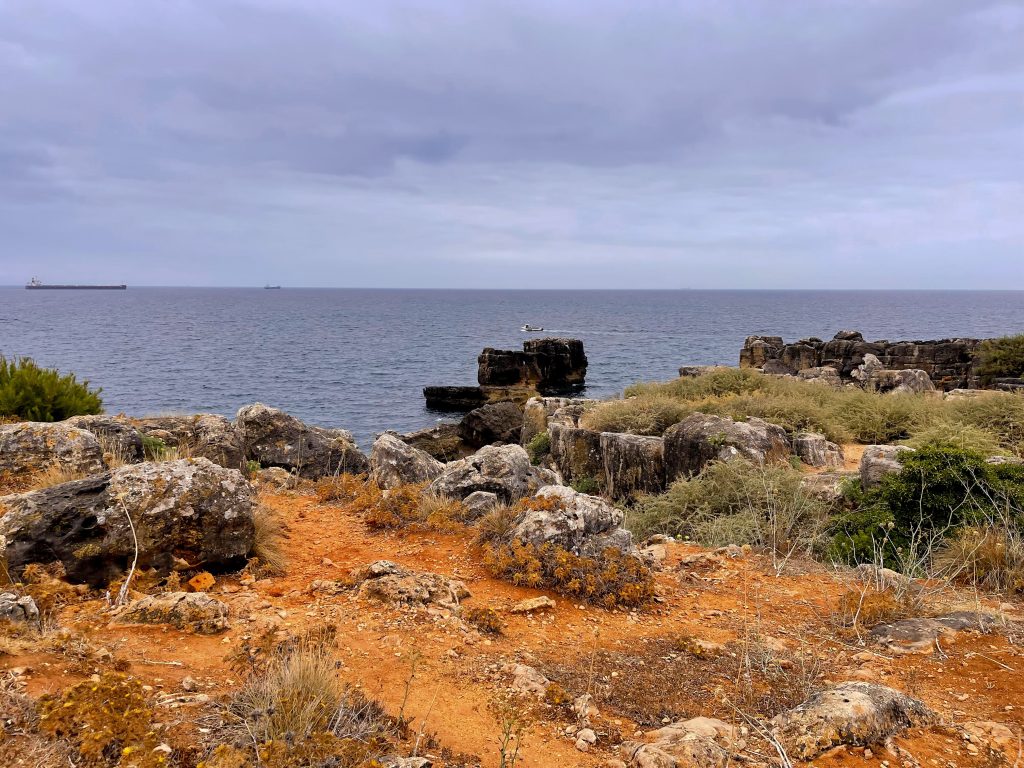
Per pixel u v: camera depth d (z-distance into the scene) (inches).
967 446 468.1
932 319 5718.5
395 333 4106.8
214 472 246.7
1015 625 219.6
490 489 366.9
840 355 1294.3
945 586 260.5
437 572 264.5
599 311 7731.3
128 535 221.3
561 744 148.8
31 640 154.3
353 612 212.7
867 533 329.1
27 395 464.8
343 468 484.7
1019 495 313.4
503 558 265.1
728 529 369.7
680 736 145.1
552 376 1845.5
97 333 3713.1
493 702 162.2
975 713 164.2
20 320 4963.1
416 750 133.8
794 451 543.2
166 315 6023.6
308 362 2488.9
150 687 146.9
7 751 110.7
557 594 249.6
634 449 573.9
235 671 161.8
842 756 141.8
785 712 157.9
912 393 775.1
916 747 146.7
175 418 446.0
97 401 515.2
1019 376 1053.2
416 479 423.2
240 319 5516.7
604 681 181.2
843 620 231.0
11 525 217.6
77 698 123.7
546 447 772.0
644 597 249.8
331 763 118.4
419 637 198.7
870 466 391.2
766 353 1416.1
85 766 110.3
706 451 507.8
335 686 149.3
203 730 128.7
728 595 262.7
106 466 332.5
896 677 183.2
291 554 274.8
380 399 1737.2
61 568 213.3
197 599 195.2
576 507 284.2
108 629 182.1
